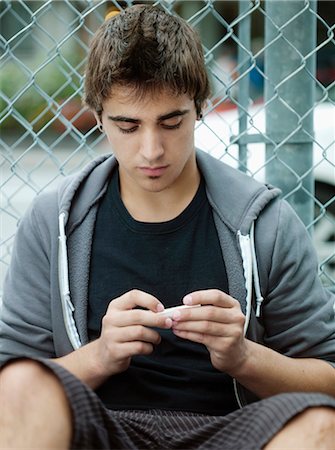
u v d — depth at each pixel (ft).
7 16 25.88
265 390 6.72
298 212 9.01
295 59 8.83
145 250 6.98
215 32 28.60
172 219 7.00
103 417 5.77
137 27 6.53
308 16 8.86
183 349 6.94
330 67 26.81
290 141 8.89
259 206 7.04
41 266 7.10
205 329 6.27
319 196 17.30
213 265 6.97
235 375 6.61
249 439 5.64
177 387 6.88
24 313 7.04
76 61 20.56
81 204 7.13
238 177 7.24
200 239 7.02
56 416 5.46
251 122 9.10
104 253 7.03
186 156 6.60
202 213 7.07
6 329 7.02
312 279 7.11
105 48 6.52
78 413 5.47
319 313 7.04
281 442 5.51
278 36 8.74
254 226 7.04
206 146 15.01
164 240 6.98
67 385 5.51
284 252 7.00
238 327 6.34
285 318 7.07
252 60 9.04
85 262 7.00
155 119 6.37
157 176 6.52
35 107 24.43
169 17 6.71
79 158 20.06
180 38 6.54
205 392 6.91
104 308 6.97
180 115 6.42
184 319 6.26
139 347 6.28
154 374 6.85
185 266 6.96
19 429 5.45
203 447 5.98
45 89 23.97
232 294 6.91
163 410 6.81
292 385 6.75
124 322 6.28
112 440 5.91
